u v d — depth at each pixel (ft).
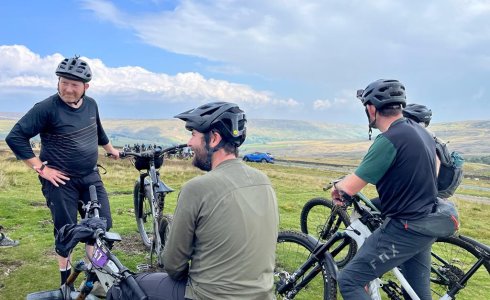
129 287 9.99
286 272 15.97
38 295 12.63
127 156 19.25
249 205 9.44
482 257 15.53
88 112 16.29
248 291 9.23
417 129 12.72
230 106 10.00
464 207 62.69
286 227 30.96
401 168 12.21
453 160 15.03
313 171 174.29
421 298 15.03
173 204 36.58
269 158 227.40
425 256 15.16
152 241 18.94
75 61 15.10
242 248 9.23
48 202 16.15
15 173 57.88
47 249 21.30
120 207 33.37
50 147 15.61
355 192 12.78
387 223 12.84
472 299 18.99
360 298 12.89
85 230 10.78
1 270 18.34
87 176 16.43
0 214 28.81
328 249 14.85
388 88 12.64
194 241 9.81
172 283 10.38
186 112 10.37
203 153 10.05
